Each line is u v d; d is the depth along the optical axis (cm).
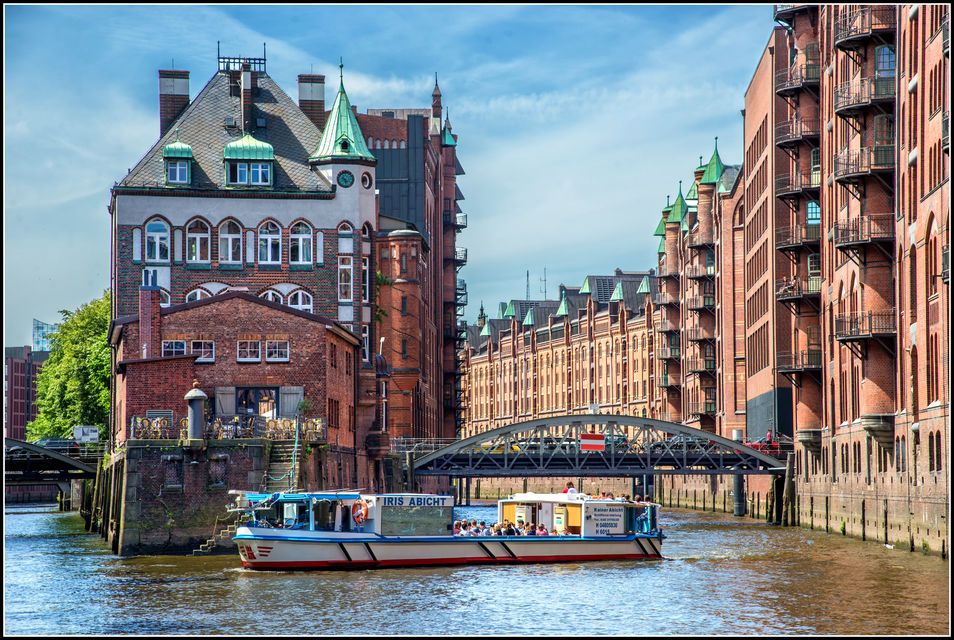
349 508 5509
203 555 5888
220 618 4175
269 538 5284
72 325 10881
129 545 5891
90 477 9650
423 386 12194
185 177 8575
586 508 6081
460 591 4828
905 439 6588
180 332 6750
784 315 10244
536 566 5775
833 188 8344
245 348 6756
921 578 5241
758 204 11212
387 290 11612
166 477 5938
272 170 8650
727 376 12744
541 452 9925
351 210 8669
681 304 15762
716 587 5022
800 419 9106
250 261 8569
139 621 4122
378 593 4744
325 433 6719
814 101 8975
